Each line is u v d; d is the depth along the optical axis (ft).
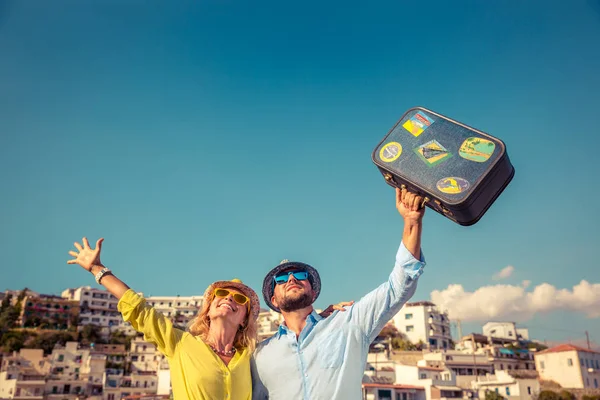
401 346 269.64
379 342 270.87
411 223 11.75
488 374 211.61
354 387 12.49
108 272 13.70
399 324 297.33
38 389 225.76
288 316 13.93
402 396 167.53
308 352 12.83
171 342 12.92
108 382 239.71
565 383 215.72
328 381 12.37
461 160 10.57
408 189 11.26
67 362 255.70
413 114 11.85
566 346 222.48
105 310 389.80
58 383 232.53
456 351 243.60
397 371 188.14
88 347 315.78
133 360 288.51
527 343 326.85
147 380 246.68
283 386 12.64
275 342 13.46
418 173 10.84
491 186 10.52
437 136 11.19
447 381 186.29
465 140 10.82
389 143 11.64
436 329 292.20
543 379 221.46
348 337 12.92
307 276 14.23
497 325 339.57
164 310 412.16
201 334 14.06
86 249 14.12
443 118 11.45
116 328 383.45
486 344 278.67
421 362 208.33
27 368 241.76
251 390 13.01
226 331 13.55
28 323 357.00
